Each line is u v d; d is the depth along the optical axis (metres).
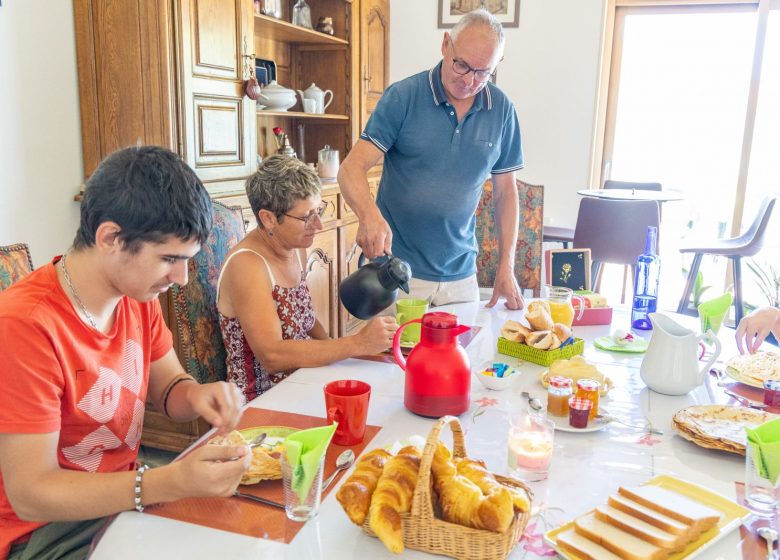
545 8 4.11
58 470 0.89
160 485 0.85
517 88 4.26
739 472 0.99
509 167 2.13
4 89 2.07
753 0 3.96
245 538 0.81
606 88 4.28
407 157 2.00
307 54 3.75
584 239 3.68
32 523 1.00
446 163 1.96
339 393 1.10
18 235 2.17
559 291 1.70
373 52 4.00
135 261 0.89
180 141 2.31
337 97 3.76
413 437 0.97
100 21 2.26
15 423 0.86
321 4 3.66
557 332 1.49
